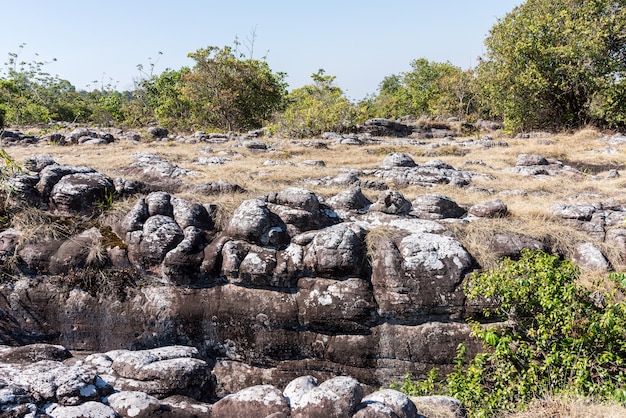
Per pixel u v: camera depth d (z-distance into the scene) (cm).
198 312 665
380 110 4119
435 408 456
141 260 680
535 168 1231
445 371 630
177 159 1259
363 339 643
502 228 714
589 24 2038
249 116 2958
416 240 658
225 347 667
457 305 625
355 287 642
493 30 2317
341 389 389
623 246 706
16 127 2375
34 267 684
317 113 2117
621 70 2094
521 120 2259
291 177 1024
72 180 769
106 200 770
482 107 3047
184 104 3033
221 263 672
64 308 668
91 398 376
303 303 650
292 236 696
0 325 664
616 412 446
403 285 631
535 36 2117
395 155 1172
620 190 1035
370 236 675
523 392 513
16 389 357
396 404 392
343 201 777
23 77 3994
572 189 1060
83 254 689
